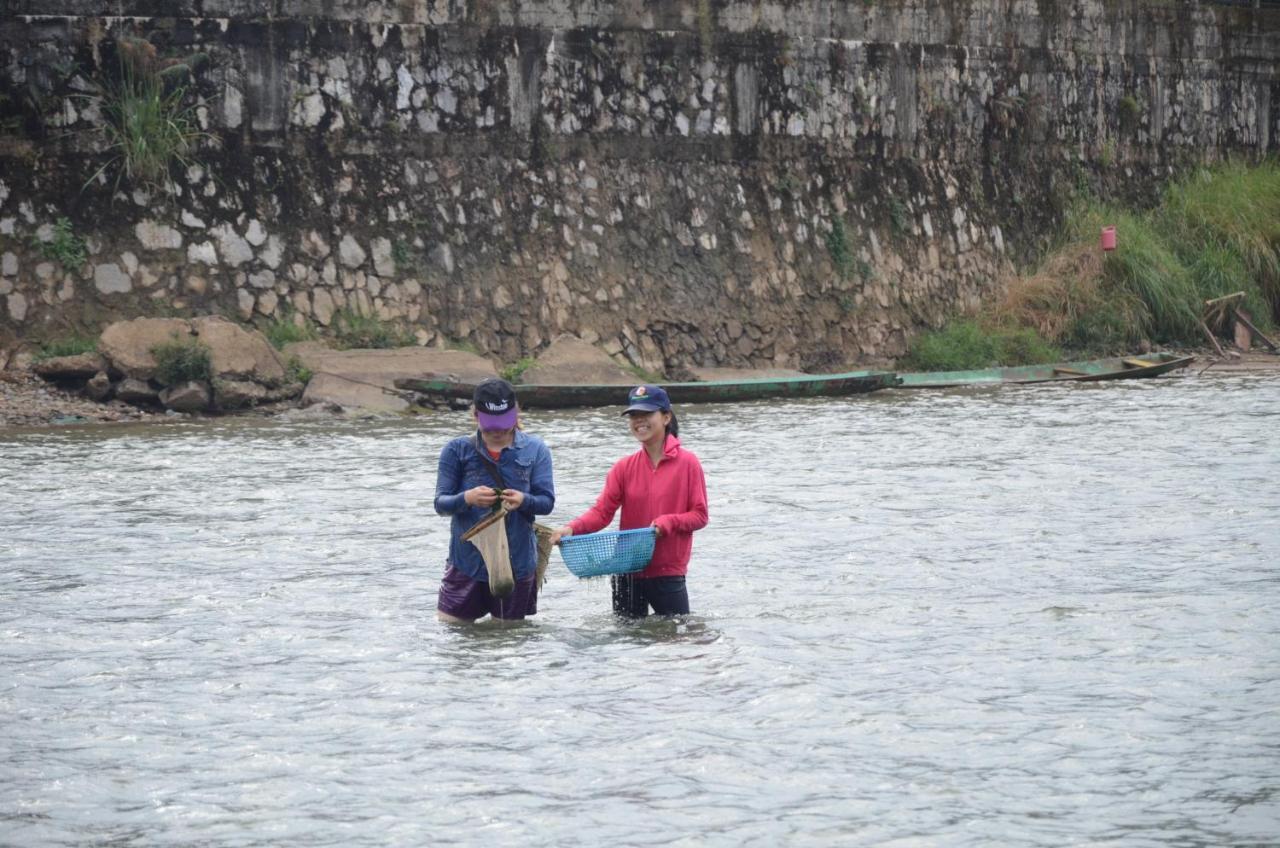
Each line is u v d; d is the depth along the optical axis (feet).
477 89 251.39
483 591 88.17
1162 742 65.31
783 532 117.80
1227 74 366.22
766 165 279.69
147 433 189.57
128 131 227.20
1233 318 318.45
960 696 72.54
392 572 103.76
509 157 254.27
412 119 246.88
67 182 225.15
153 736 67.31
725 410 221.25
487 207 250.78
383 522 123.85
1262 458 156.66
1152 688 73.51
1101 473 147.43
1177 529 116.57
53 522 123.44
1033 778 61.11
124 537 116.67
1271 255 334.03
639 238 262.88
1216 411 207.82
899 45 298.56
